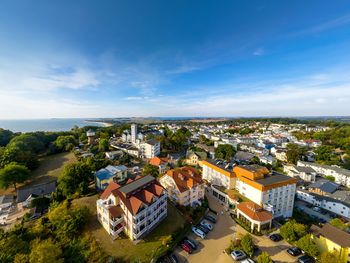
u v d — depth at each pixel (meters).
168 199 55.81
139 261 33.34
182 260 35.75
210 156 114.81
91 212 46.19
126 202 39.09
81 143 130.25
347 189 78.00
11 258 32.88
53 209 46.31
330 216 58.41
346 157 113.25
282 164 109.25
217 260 36.09
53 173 82.00
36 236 38.53
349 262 34.62
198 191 56.41
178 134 141.12
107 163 84.12
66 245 36.53
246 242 36.66
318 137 170.88
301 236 40.66
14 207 57.50
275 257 37.34
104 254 34.66
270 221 45.34
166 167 84.88
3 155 79.94
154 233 40.72
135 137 128.50
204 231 43.94
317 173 96.44
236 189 61.34
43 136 129.62
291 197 55.53
